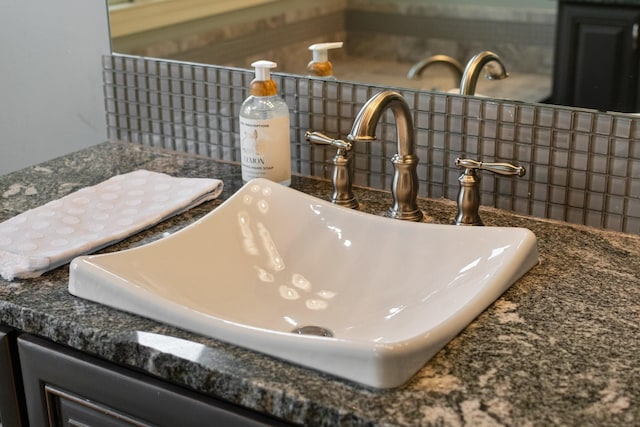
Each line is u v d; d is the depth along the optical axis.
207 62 1.68
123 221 1.40
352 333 1.21
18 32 1.92
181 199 1.48
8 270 1.23
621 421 0.89
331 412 0.93
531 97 1.40
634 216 1.37
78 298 1.19
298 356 1.00
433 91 1.48
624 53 1.31
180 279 1.26
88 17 1.80
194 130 1.75
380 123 1.54
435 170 1.52
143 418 1.11
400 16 1.47
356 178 1.60
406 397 0.94
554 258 1.28
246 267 1.34
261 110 1.49
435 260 1.26
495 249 1.22
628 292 1.17
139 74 1.78
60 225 1.39
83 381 1.15
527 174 1.44
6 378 1.25
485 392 0.95
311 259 1.36
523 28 1.38
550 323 1.09
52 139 1.99
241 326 1.04
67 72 1.89
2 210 1.50
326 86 1.57
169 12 1.69
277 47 1.60
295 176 1.65
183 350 1.04
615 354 1.02
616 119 1.34
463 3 1.42
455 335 1.04
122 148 1.81
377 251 1.32
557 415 0.91
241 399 0.99
